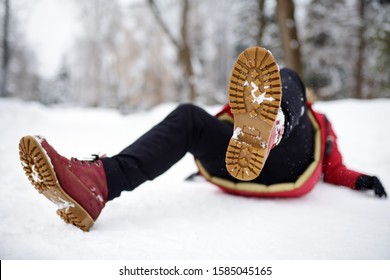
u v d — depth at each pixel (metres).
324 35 15.88
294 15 9.06
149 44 22.31
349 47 15.89
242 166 1.40
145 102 22.62
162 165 1.54
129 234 1.36
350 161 3.27
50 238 1.27
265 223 1.54
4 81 16.25
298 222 1.55
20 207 1.69
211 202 1.84
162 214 1.63
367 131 4.40
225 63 25.33
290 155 1.77
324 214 1.67
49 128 5.87
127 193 2.02
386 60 11.38
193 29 23.39
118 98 23.27
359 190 2.09
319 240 1.36
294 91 1.67
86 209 1.33
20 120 6.05
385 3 12.44
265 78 1.33
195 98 14.29
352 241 1.35
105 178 1.42
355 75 16.16
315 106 6.26
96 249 1.21
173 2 15.03
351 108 5.64
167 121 1.58
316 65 16.17
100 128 6.47
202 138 1.67
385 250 1.27
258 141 1.37
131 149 1.50
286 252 1.25
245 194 1.93
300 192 1.86
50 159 1.26
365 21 15.05
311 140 1.88
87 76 25.03
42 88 30.16
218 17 24.33
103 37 22.30
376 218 1.63
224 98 21.14
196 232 1.41
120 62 22.69
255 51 1.32
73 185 1.31
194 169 3.04
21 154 1.29
